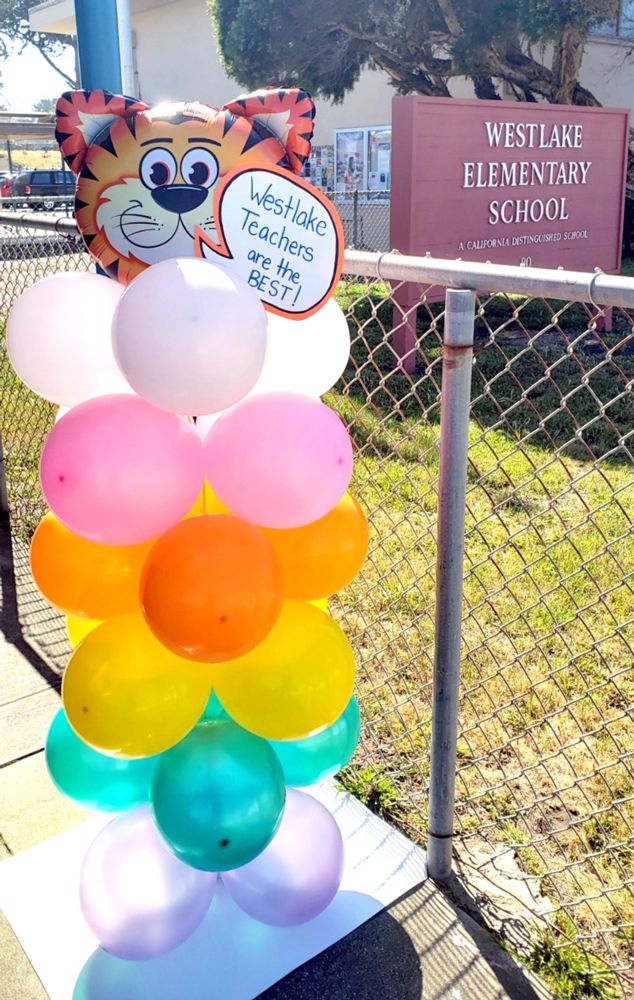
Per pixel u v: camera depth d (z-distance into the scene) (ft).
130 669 5.23
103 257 5.55
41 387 5.78
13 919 6.51
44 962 6.16
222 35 37.22
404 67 38.04
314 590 5.70
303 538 5.63
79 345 5.64
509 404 18.62
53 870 6.93
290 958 6.18
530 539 12.76
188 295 4.62
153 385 4.72
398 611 10.68
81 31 7.96
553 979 6.07
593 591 11.34
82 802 5.87
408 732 8.28
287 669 5.37
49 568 5.59
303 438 4.99
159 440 4.88
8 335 5.88
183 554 4.83
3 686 9.56
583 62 44.93
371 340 22.84
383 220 45.06
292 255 5.42
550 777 7.31
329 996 5.94
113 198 5.39
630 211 43.88
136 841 5.79
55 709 9.17
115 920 5.67
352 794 7.91
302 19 34.68
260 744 5.65
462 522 6.04
